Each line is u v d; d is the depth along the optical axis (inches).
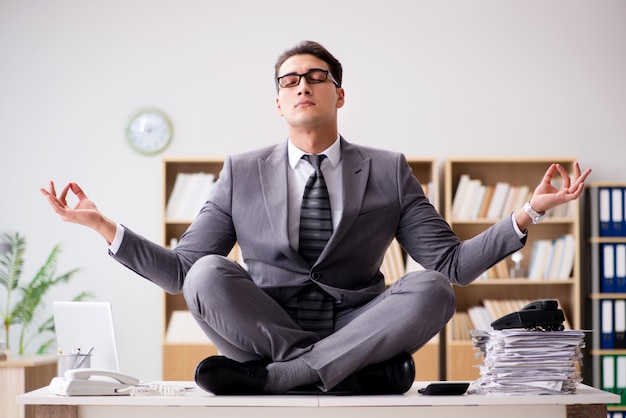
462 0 209.9
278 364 87.0
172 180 206.1
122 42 210.2
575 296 195.2
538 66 209.0
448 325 193.8
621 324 195.5
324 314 95.0
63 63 209.8
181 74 209.5
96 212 93.1
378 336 86.6
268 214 97.4
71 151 208.8
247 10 210.4
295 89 97.1
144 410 83.4
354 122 208.2
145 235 207.2
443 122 208.4
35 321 206.4
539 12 209.8
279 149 102.8
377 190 99.7
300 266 95.5
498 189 199.2
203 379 83.7
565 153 208.4
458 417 83.6
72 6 210.5
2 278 199.8
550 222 203.6
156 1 210.5
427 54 209.2
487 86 209.0
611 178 207.8
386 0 210.1
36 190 208.1
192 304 89.4
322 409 82.7
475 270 97.7
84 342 102.3
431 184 199.9
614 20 209.8
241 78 209.3
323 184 98.0
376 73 209.0
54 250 200.2
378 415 83.0
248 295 88.5
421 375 191.9
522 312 88.0
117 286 206.8
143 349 205.8
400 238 103.1
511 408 84.4
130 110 209.3
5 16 209.9
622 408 192.2
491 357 87.1
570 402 84.0
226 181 101.7
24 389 165.6
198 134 208.4
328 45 209.5
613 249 196.1
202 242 100.3
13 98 209.2
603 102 208.8
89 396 84.6
